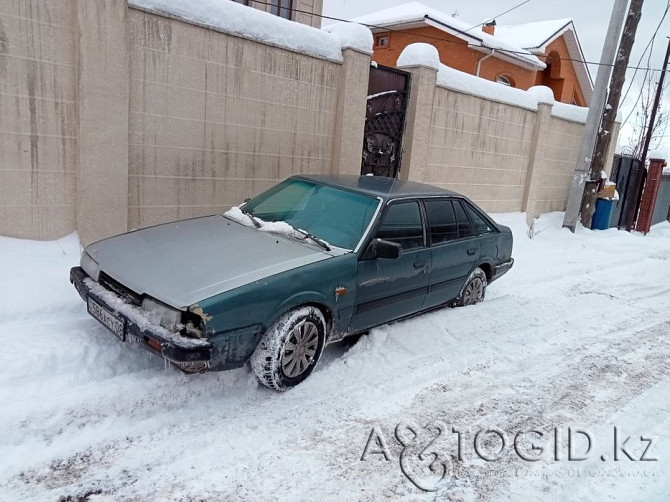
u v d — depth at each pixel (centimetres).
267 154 669
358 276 409
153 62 547
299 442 322
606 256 969
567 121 1226
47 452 287
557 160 1238
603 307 654
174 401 346
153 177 574
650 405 407
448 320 532
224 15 590
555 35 1919
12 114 477
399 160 870
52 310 432
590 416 384
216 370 333
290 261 375
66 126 508
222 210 639
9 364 348
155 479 278
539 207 1229
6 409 312
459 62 1620
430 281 495
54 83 494
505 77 1789
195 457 298
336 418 352
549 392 415
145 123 555
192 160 600
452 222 531
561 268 826
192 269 356
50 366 359
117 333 338
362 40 721
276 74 653
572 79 2117
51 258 497
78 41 488
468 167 1002
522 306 614
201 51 580
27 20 470
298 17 970
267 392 373
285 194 497
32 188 501
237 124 630
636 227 1415
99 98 505
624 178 1380
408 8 1744
